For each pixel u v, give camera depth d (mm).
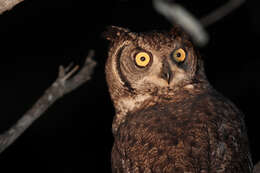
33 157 10250
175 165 4203
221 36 10688
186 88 5496
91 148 10406
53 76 10516
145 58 5562
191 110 4867
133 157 4594
